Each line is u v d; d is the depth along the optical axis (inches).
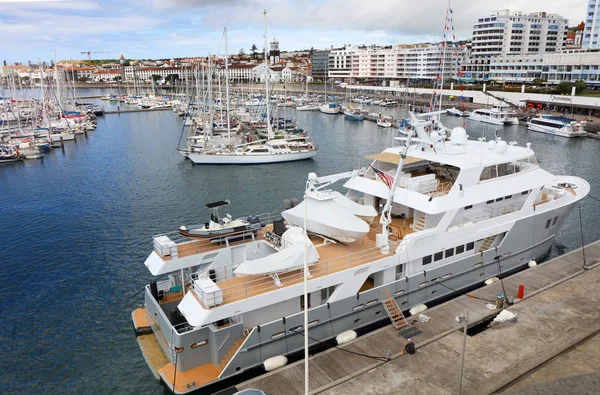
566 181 1445.6
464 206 1044.5
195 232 979.3
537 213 1190.3
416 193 1047.6
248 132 3816.4
